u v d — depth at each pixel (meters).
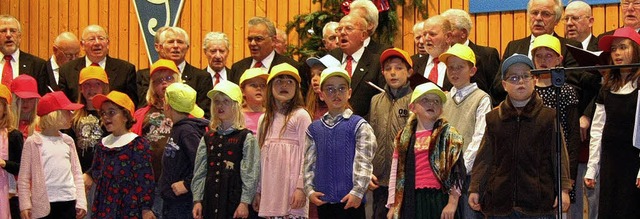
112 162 6.63
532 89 5.77
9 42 8.42
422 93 5.91
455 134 5.86
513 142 5.74
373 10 7.78
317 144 6.18
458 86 6.44
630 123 5.96
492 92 7.07
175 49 8.18
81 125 7.43
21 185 6.79
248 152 6.34
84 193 6.98
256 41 8.00
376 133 6.68
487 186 5.81
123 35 11.12
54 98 6.90
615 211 5.97
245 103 7.11
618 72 6.11
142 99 8.20
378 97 6.80
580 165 6.80
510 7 9.09
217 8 10.67
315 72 7.00
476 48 7.46
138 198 6.57
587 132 6.78
